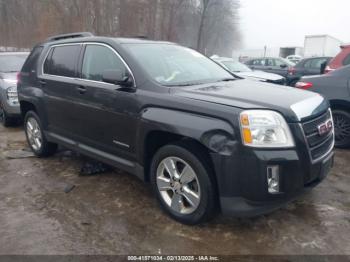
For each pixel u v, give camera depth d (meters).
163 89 3.23
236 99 2.92
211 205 2.94
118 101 3.49
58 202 3.67
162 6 38.53
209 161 2.92
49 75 4.64
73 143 4.34
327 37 25.31
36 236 3.03
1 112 7.59
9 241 2.96
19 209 3.53
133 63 3.50
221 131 2.74
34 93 4.84
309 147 2.88
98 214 3.40
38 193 3.90
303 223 3.19
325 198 3.70
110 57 3.76
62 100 4.30
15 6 34.50
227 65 10.50
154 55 3.79
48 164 4.87
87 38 4.15
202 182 2.93
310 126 2.93
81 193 3.88
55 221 3.27
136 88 3.38
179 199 3.18
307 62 11.77
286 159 2.69
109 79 3.38
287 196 2.78
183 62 4.00
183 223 3.17
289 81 12.07
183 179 3.11
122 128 3.52
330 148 3.28
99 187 4.04
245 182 2.70
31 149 5.32
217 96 3.02
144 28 36.75
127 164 3.61
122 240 2.96
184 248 2.84
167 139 3.31
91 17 33.25
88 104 3.88
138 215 3.37
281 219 3.26
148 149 3.38
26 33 34.12
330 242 2.89
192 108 2.92
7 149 5.65
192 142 3.00
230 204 2.79
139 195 3.81
